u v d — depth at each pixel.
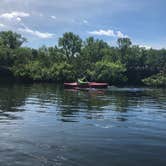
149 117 21.56
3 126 16.67
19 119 19.08
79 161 11.15
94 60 103.81
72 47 100.25
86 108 25.45
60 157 11.48
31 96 35.25
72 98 33.94
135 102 31.66
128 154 12.13
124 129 16.86
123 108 26.27
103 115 21.88
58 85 64.94
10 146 12.62
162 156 12.02
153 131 16.53
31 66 85.00
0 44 98.31
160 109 26.28
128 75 101.56
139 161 11.40
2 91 41.72
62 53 99.88
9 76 84.62
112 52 105.56
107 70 86.25
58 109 24.33
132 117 21.38
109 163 11.07
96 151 12.37
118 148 12.91
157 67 104.50
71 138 14.33
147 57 106.81
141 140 14.38
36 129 16.09
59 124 17.73
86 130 16.23
